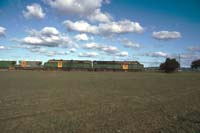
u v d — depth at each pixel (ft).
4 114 34.71
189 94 62.34
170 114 35.40
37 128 27.07
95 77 152.97
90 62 326.85
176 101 49.21
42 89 72.49
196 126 28.25
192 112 37.11
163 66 317.22
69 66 318.65
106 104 44.52
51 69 325.21
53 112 36.47
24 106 41.68
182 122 30.25
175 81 118.62
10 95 57.41
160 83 103.50
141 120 31.32
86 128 27.17
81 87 80.74
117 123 29.58
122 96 57.16
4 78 128.57
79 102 46.75
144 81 117.08
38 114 34.83
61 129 26.71
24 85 85.56
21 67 340.59
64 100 49.55
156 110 38.70
